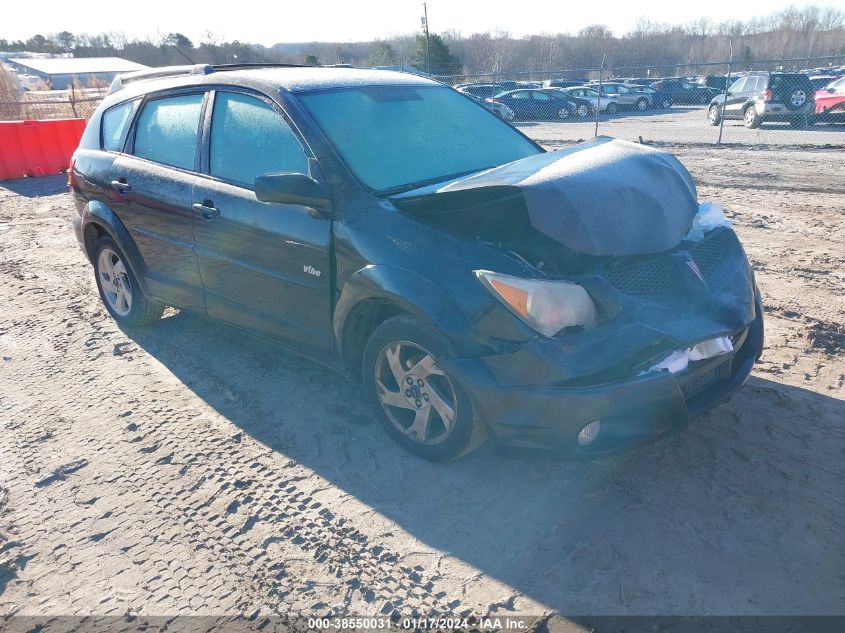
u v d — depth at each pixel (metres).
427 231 3.14
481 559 2.74
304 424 3.79
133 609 2.59
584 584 2.58
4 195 11.26
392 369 3.30
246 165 3.89
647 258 3.09
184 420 3.90
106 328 5.33
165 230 4.38
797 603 2.45
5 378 4.55
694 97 31.14
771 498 2.99
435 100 4.30
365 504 3.10
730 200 9.04
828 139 16.00
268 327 3.94
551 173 3.15
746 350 3.34
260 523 3.02
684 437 3.46
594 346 2.78
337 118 3.72
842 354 4.29
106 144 4.95
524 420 2.84
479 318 2.90
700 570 2.62
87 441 3.74
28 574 2.79
